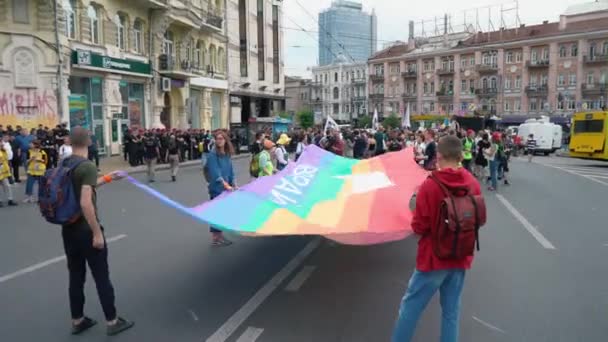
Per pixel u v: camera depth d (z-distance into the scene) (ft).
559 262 22.02
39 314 16.28
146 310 16.40
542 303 16.99
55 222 13.93
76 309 14.75
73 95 78.59
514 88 240.94
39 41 71.10
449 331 12.03
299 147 56.54
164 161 79.61
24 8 69.77
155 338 14.35
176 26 111.04
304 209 20.18
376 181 25.48
